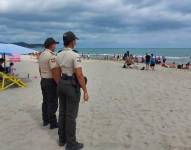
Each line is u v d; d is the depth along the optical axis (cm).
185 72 1318
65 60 276
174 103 499
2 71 713
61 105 291
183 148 291
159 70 1387
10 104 492
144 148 291
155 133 337
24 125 367
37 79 838
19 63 1585
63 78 279
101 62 2000
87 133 336
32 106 477
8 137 323
